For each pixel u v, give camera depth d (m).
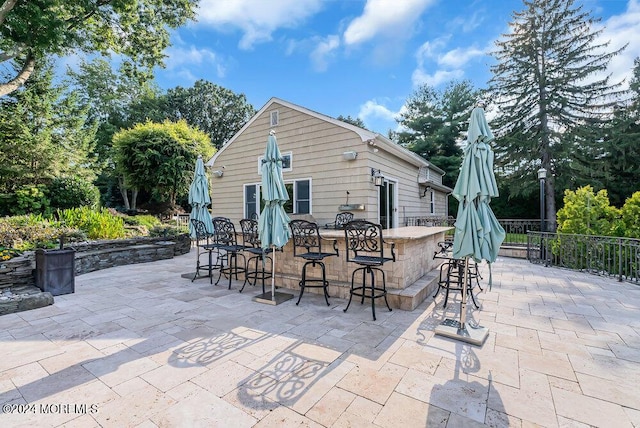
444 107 21.59
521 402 1.94
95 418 1.79
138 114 21.94
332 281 4.49
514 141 16.08
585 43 15.26
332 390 2.08
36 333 3.06
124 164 15.32
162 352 2.64
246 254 5.51
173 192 16.20
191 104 25.44
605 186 15.26
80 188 11.59
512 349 2.69
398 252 4.05
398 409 1.88
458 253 3.02
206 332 3.08
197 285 5.16
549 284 5.10
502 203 17.73
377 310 3.78
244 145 9.36
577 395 2.02
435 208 14.12
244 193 9.39
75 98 13.60
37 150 10.92
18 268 4.61
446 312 3.69
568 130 15.44
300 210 8.16
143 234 10.62
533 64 15.90
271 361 2.48
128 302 4.15
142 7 10.19
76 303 4.10
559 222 7.22
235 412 1.85
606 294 4.45
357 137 7.22
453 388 2.10
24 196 10.21
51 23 6.95
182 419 1.79
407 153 8.77
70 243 6.54
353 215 7.27
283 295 4.36
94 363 2.45
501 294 4.49
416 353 2.62
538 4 15.83
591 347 2.72
